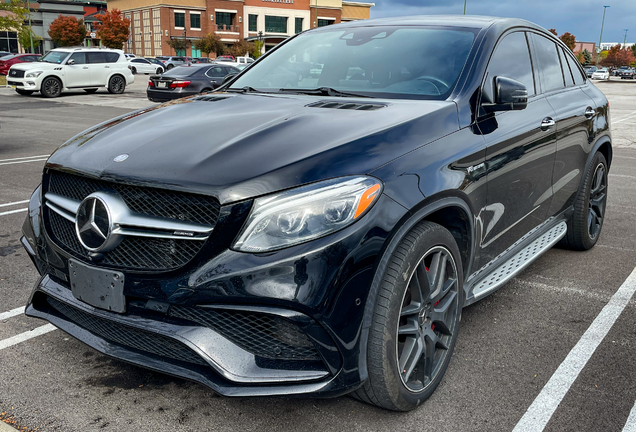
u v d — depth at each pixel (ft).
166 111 9.01
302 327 6.07
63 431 6.89
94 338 7.29
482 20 10.81
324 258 6.05
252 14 272.10
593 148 13.15
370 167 6.61
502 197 9.03
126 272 6.54
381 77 9.69
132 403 7.52
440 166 7.34
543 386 7.97
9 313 10.22
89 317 7.43
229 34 269.03
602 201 14.58
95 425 7.02
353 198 6.27
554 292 11.52
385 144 7.04
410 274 6.75
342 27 11.74
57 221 7.57
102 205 6.65
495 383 8.04
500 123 9.09
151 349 6.91
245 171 6.38
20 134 35.73
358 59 10.32
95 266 6.82
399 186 6.66
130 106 58.13
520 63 10.77
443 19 11.03
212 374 6.45
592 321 10.16
